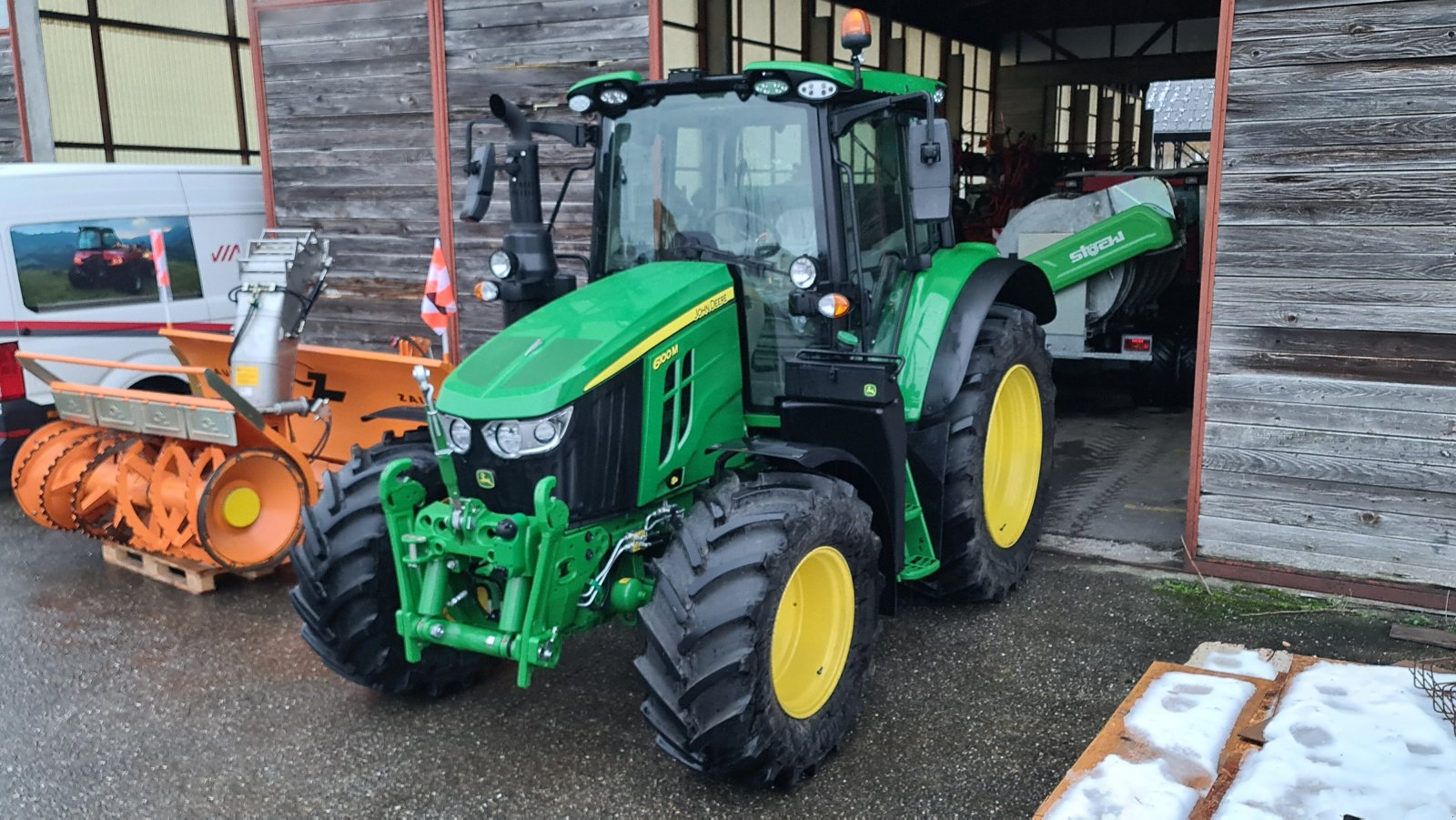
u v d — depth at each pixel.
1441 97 4.48
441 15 7.36
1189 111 21.70
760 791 3.57
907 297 4.76
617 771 3.72
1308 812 2.91
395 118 7.74
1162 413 8.95
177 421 5.20
